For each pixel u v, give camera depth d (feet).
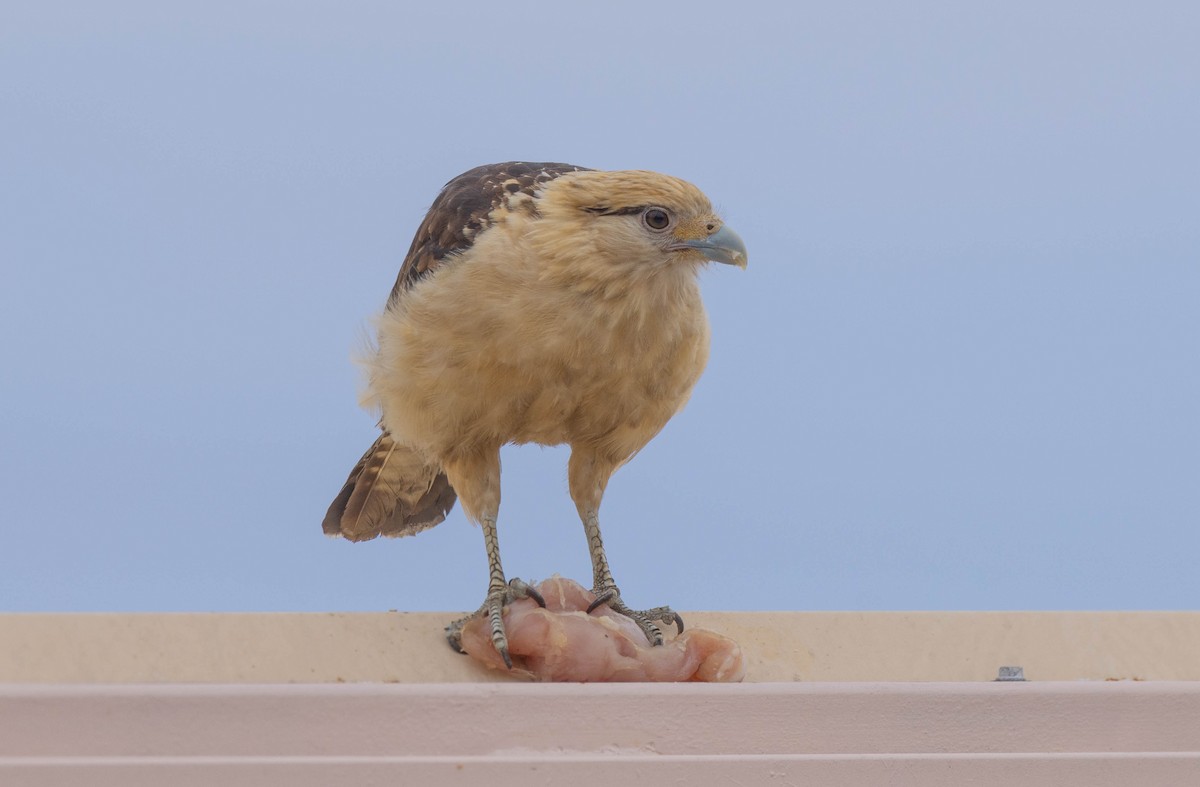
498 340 34.19
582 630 33.12
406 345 35.40
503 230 34.50
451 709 25.39
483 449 36.78
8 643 30.91
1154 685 27.86
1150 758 27.02
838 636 36.14
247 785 24.03
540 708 25.79
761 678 34.60
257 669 32.19
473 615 34.60
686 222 34.53
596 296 34.24
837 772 26.04
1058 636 36.52
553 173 36.55
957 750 26.91
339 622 33.86
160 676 31.37
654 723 26.12
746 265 34.68
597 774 25.23
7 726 23.80
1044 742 27.20
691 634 33.55
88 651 31.27
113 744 24.02
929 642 36.14
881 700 26.86
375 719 25.05
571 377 35.01
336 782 24.31
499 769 24.94
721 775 25.67
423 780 24.67
